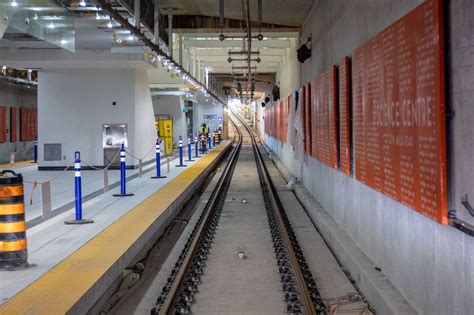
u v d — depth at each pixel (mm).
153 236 10602
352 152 9000
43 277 6375
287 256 8992
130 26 12656
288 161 23203
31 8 12297
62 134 21703
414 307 5609
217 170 27312
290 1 14281
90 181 17516
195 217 13375
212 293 7164
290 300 6691
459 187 4316
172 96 39719
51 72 21719
